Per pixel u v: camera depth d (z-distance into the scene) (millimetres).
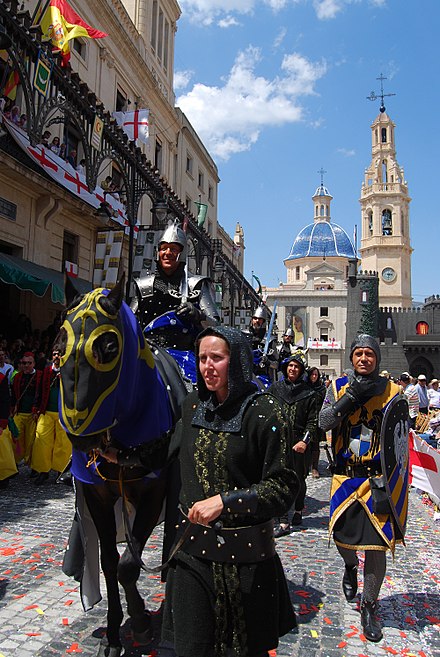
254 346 8664
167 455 2941
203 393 2428
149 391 2965
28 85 8578
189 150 31641
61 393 2398
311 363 68875
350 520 3553
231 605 2195
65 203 15586
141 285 4031
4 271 11133
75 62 17844
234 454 2266
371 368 3668
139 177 13219
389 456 3502
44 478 7824
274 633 2219
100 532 3035
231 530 2230
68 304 2674
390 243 86750
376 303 53406
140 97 23641
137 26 24797
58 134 16172
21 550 4914
